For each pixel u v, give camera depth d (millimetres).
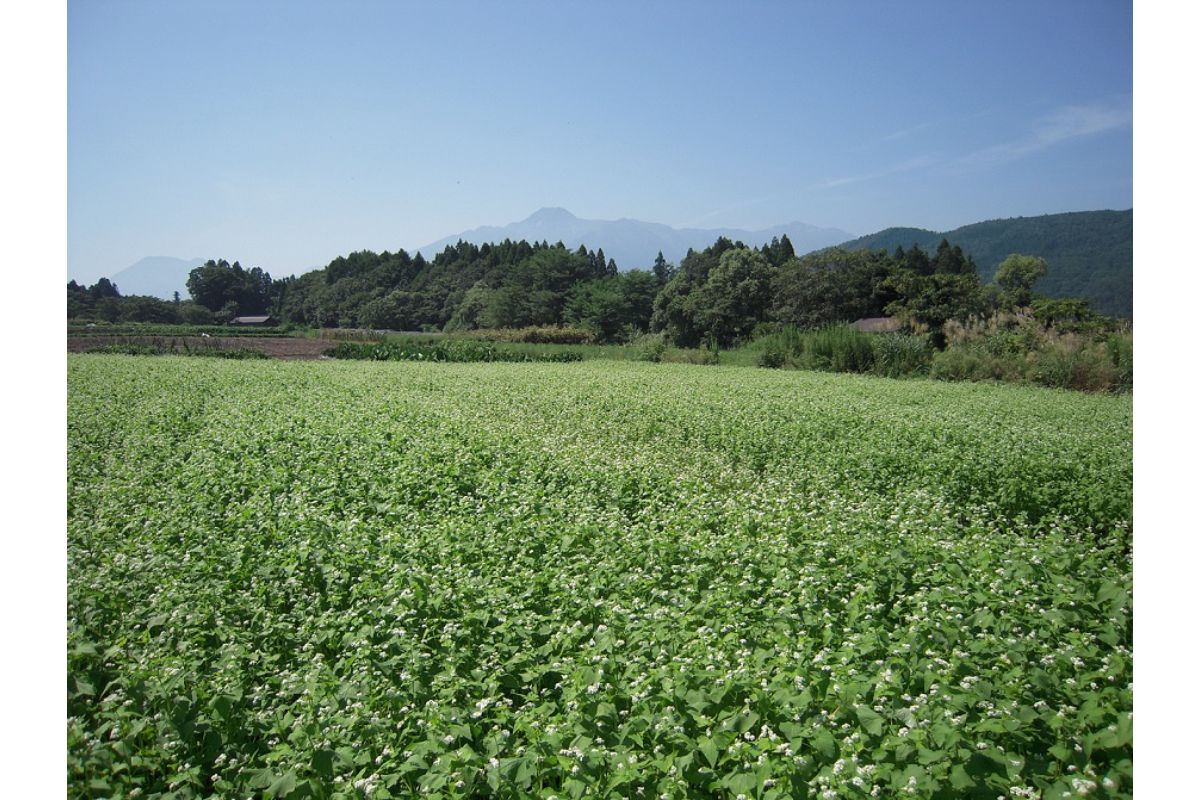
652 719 4934
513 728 5137
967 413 19641
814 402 21250
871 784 4309
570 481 11859
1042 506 11078
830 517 9734
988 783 4207
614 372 34656
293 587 7688
